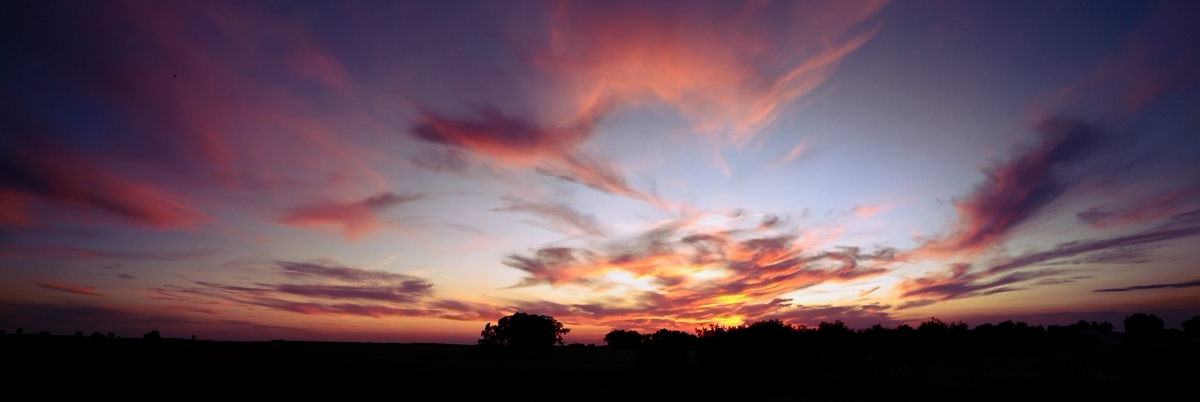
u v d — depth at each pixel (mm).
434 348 127812
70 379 36250
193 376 40719
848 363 35719
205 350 79562
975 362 40500
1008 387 25062
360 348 113625
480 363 67812
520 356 93125
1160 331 63875
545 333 95438
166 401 30125
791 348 38250
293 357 69375
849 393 26984
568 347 159000
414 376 41750
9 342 63406
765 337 38625
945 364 38000
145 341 100250
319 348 104125
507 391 33281
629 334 157250
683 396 26422
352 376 41500
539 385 36438
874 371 33094
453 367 58562
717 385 32969
